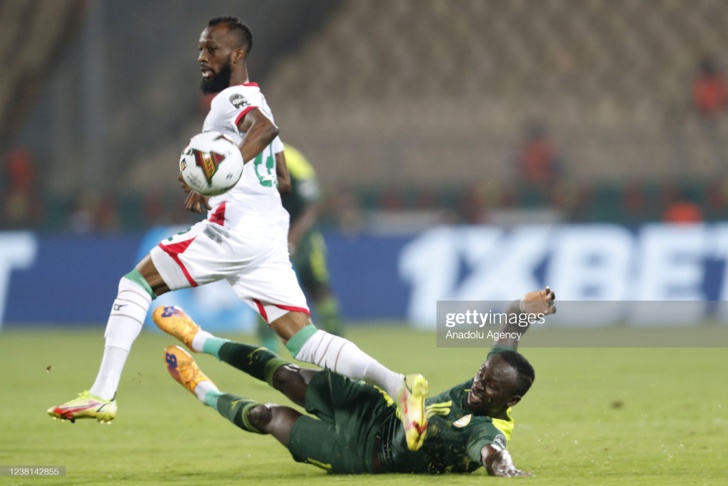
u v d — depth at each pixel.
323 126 77.19
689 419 24.25
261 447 21.33
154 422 25.33
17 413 27.02
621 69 79.25
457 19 83.06
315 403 17.52
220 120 18.38
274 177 18.94
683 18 81.12
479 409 16.52
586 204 62.56
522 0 83.06
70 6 77.88
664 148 69.06
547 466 17.92
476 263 53.69
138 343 47.72
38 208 63.94
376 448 16.88
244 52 19.09
